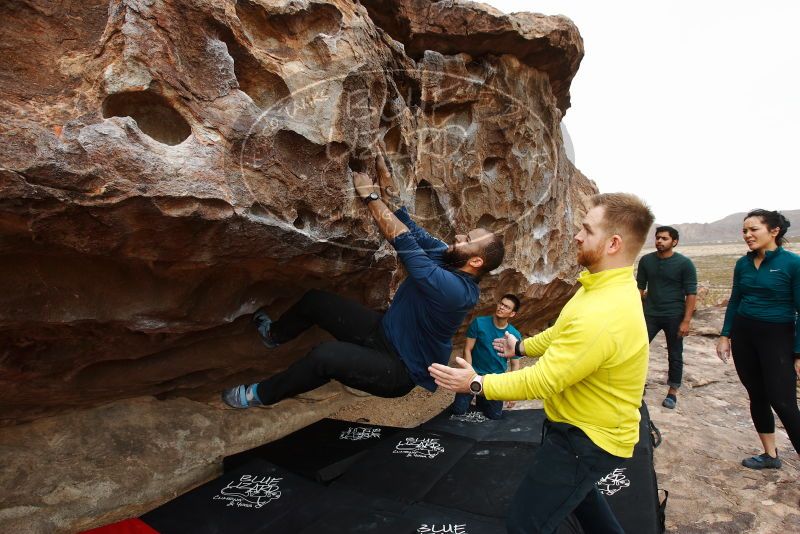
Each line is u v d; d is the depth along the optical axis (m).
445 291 1.98
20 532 2.03
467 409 3.75
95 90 1.56
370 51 2.29
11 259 1.55
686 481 2.89
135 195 1.48
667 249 4.14
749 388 3.04
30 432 2.30
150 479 2.47
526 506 1.54
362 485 2.55
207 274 2.00
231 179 1.74
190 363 2.55
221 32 1.83
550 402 1.65
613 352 1.45
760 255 2.92
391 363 2.12
